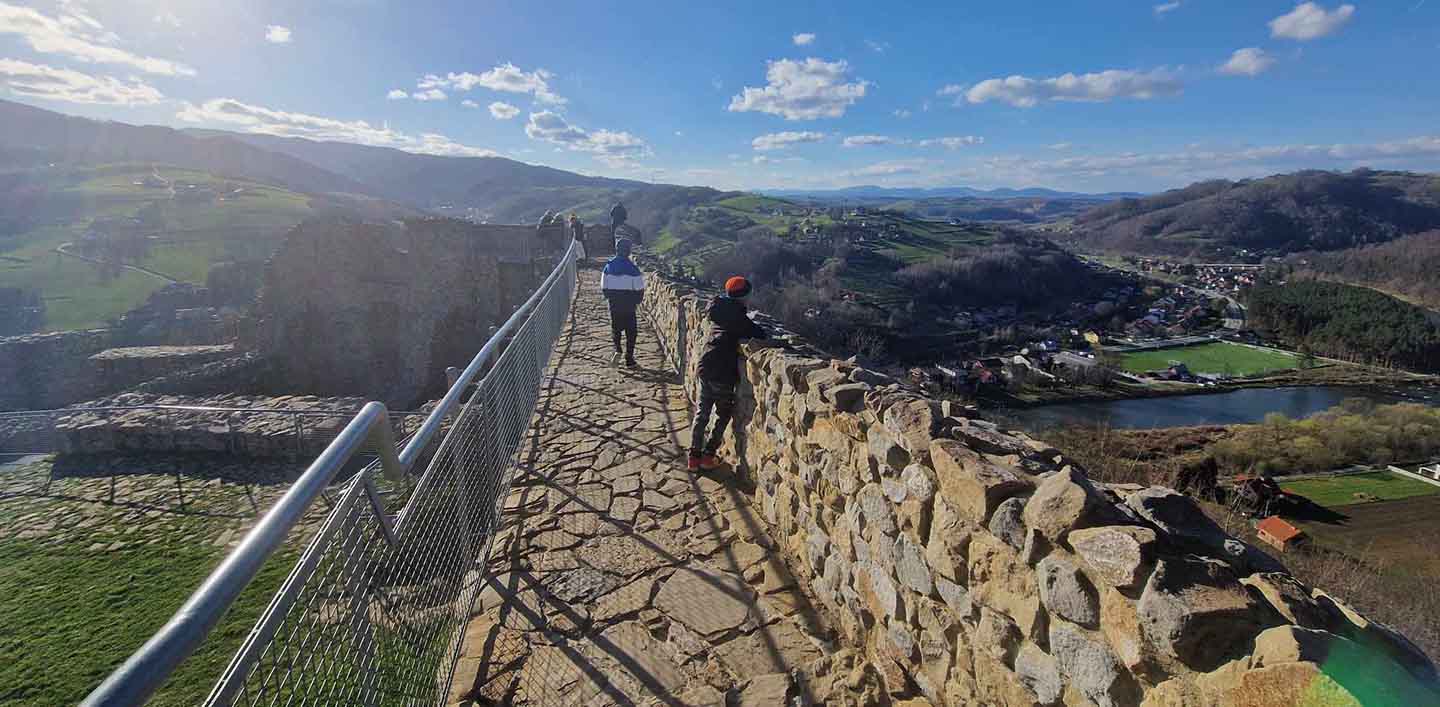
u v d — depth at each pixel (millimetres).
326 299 20594
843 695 2418
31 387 17453
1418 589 9000
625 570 3477
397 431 9320
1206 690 1178
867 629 2672
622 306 8055
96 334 19469
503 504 4305
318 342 20438
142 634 5352
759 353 4215
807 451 3299
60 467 8773
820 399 3111
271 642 1541
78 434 9180
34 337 18562
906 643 2363
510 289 23516
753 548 3672
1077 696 1530
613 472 4809
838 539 2955
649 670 2707
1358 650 1091
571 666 2742
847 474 2836
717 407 4633
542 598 3238
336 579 1899
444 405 2912
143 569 6359
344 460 1803
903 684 2342
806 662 2730
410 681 2344
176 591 6000
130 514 7539
